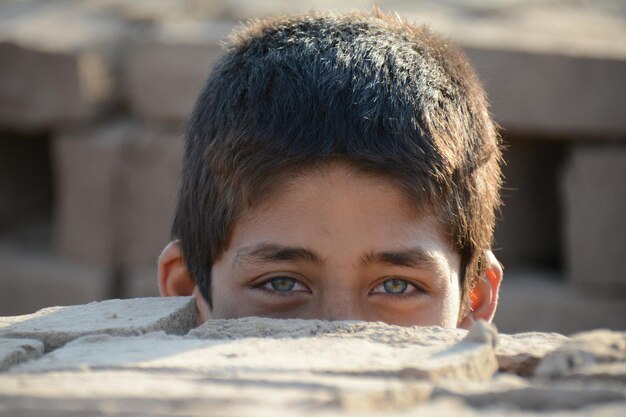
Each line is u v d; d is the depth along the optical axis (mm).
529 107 10070
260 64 4648
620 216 10227
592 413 2375
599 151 10203
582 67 10023
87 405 2375
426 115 4457
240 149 4371
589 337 3039
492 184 4855
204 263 4629
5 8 11914
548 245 10969
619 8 12219
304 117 4367
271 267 4262
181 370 2832
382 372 2818
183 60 10453
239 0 11781
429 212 4328
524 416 2359
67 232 10945
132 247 10766
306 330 3342
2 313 11102
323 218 4227
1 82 10836
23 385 2600
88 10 11695
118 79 10883
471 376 2908
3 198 11906
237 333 3346
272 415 2264
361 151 4238
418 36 4941
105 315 3566
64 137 10812
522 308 10289
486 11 11539
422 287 4312
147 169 10617
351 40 4734
